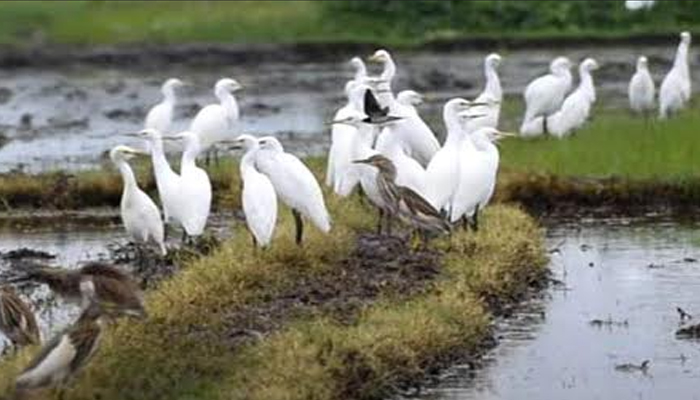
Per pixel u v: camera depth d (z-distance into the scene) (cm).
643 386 1717
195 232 2183
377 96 2589
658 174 2723
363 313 1836
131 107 4444
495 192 2662
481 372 1762
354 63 3089
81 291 1634
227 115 2961
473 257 2114
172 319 1777
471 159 2227
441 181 2208
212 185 2780
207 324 1780
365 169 2202
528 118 3284
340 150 2462
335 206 2384
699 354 1834
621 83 4562
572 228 2545
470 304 1900
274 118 4094
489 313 1964
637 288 2130
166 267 2177
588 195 2678
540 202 2678
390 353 1712
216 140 2938
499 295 2034
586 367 1781
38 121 4212
